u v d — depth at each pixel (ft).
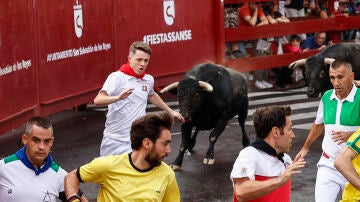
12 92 38.96
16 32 39.34
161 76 53.06
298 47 62.85
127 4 49.90
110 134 29.84
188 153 40.75
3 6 38.01
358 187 19.90
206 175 36.70
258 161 19.48
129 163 18.47
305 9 65.41
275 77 63.57
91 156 40.65
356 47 45.62
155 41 52.39
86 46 46.32
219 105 37.81
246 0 59.31
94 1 47.01
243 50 60.03
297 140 43.80
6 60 38.32
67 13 44.32
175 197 18.93
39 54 41.75
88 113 51.98
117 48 49.29
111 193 18.49
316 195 25.68
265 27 60.08
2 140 44.16
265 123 19.42
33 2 41.11
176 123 48.39
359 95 25.71
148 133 18.06
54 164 19.39
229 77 38.65
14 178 19.01
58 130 46.83
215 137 38.47
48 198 19.20
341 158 20.13
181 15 54.29
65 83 44.32
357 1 71.31
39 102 41.91
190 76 37.40
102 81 48.01
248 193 18.86
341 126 25.68
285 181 18.47
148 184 18.40
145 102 30.01
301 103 54.95
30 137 18.75
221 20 57.06
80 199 19.12
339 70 25.66
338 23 64.85
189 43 55.01
